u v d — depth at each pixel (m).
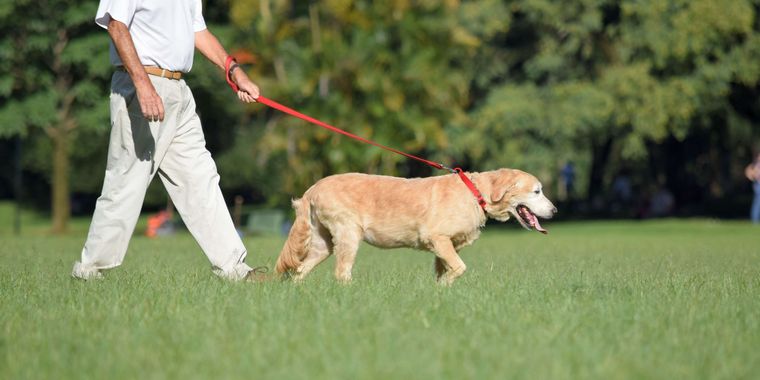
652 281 9.15
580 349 5.12
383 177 8.90
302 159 30.03
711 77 32.66
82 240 20.77
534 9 34.28
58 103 31.33
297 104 29.83
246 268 8.30
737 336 5.65
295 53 29.77
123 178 7.93
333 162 29.22
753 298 7.73
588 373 4.55
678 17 32.47
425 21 30.45
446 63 31.30
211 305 6.65
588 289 7.99
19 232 33.03
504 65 36.94
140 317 6.16
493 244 19.30
